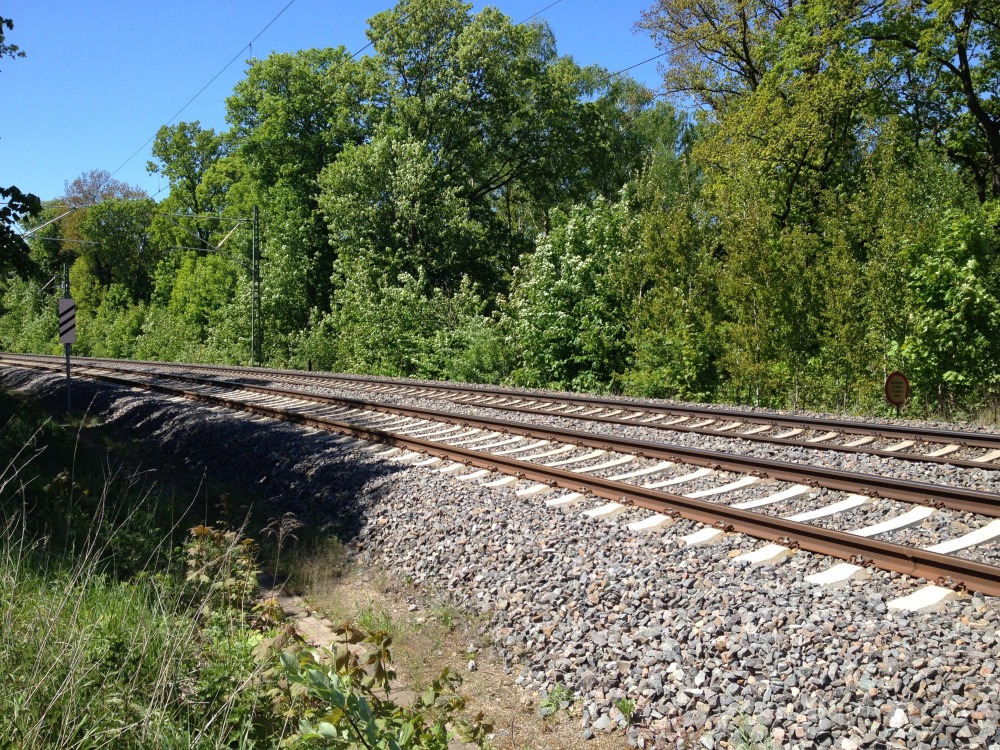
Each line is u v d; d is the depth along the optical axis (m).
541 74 44.44
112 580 5.79
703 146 26.11
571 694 4.79
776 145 23.98
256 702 3.69
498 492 8.28
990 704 3.82
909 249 16.69
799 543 6.05
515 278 26.75
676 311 20.25
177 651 4.03
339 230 39.59
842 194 21.62
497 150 46.56
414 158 38.16
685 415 13.71
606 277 23.42
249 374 28.55
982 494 6.54
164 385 22.25
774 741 3.91
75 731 3.33
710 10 29.73
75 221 77.25
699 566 5.88
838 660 4.37
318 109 48.38
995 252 17.12
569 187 48.28
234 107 50.91
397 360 31.44
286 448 11.54
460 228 37.81
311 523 8.76
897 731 3.79
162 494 9.53
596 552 6.35
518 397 17.38
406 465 9.82
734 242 19.39
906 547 5.45
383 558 7.45
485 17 43.06
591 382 23.03
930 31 22.25
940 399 16.12
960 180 22.70
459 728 3.99
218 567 6.02
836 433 11.41
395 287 33.22
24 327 76.50
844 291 17.47
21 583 5.05
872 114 24.98
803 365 18.42
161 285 65.94
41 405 20.28
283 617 5.30
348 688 3.23
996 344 15.94
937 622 4.68
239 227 46.88
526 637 5.46
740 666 4.51
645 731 4.29
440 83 42.91
